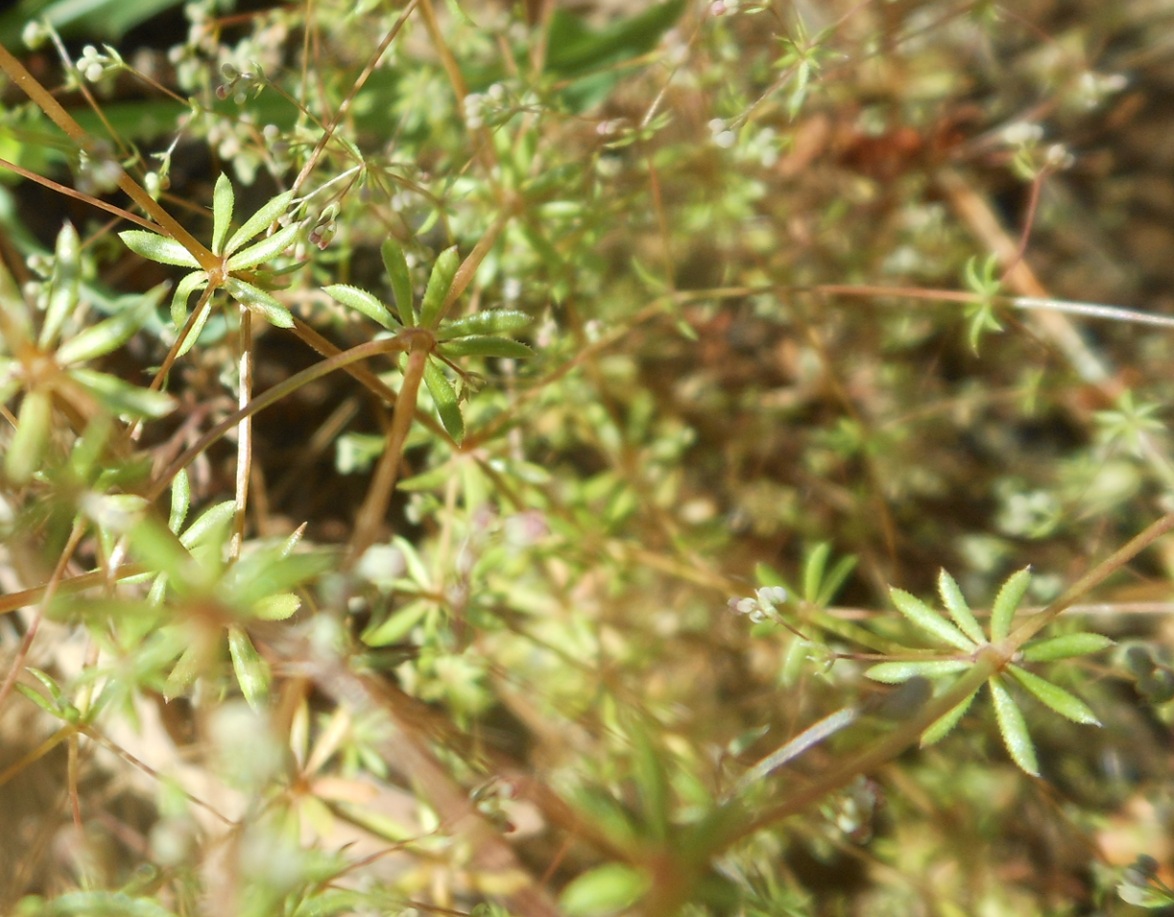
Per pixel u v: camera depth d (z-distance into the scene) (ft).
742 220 0.43
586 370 0.41
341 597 0.23
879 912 0.36
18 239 0.38
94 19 0.41
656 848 0.23
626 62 0.39
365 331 0.37
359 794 0.32
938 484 0.43
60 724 0.33
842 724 0.27
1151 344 0.45
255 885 0.25
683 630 0.39
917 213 0.45
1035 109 0.46
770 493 0.43
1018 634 0.28
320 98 0.36
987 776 0.36
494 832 0.27
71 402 0.27
